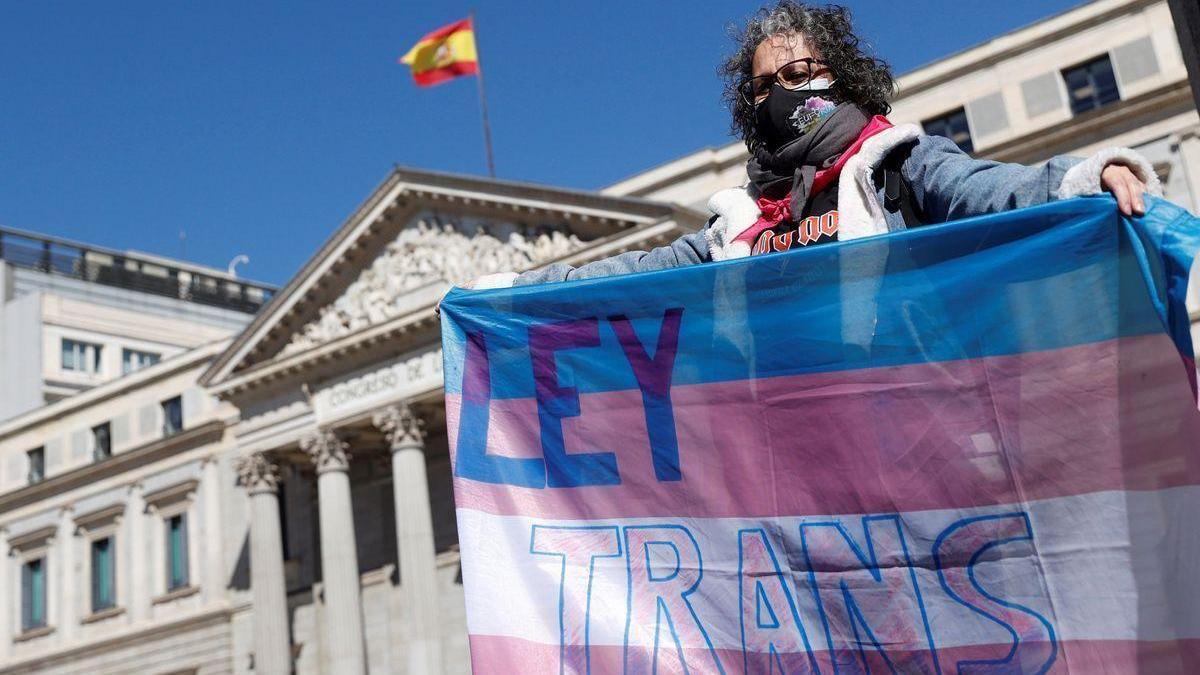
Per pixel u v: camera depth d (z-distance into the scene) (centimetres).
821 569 376
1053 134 4034
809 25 409
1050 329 357
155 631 5309
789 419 388
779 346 391
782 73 405
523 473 421
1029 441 357
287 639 4766
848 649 368
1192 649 331
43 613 5750
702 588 390
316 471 5150
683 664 386
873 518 372
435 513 4912
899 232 371
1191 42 441
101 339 8062
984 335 365
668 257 441
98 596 5597
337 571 4562
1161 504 341
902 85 4400
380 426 4547
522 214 4406
